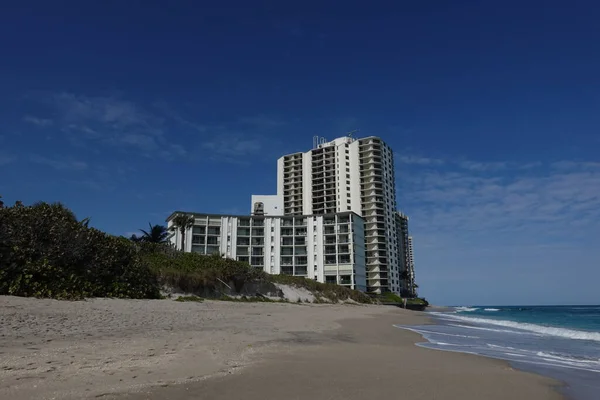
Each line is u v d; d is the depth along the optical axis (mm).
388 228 141375
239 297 44719
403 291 155625
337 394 6590
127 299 27172
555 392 7660
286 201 157125
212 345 11234
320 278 109000
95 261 26812
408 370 9148
